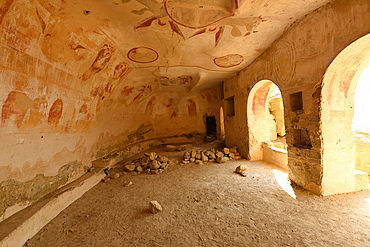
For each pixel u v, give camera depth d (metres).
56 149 3.34
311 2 2.73
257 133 5.91
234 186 3.80
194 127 10.62
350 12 2.46
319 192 3.13
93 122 4.82
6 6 1.75
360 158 4.12
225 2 2.70
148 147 8.99
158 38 3.75
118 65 4.55
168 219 2.64
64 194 3.12
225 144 7.78
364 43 2.47
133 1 2.57
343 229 2.22
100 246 2.11
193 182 4.19
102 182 4.46
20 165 2.49
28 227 2.23
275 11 2.95
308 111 3.26
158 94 9.00
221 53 4.61
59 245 2.14
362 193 3.17
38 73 2.55
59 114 3.27
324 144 3.07
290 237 2.12
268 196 3.24
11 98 2.19
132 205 3.15
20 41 2.09
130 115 7.68
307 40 3.18
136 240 2.19
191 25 3.28
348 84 3.11
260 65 4.83
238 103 6.39
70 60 3.07
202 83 7.79
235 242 2.08
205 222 2.52
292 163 3.76
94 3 2.50
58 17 2.34
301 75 3.38
